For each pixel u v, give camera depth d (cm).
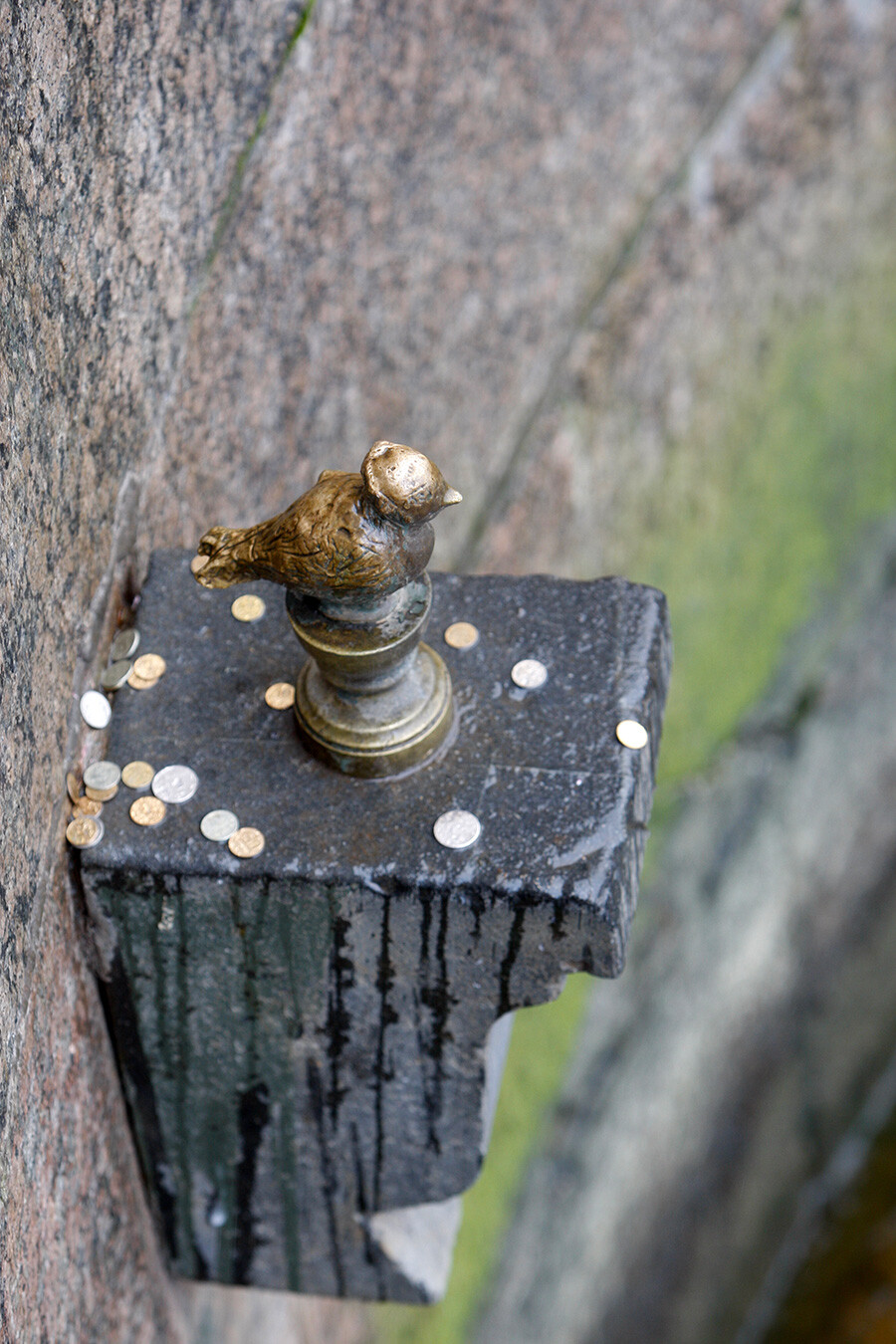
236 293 219
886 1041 712
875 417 525
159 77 202
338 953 198
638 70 302
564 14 267
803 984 621
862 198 453
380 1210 217
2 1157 191
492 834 194
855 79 414
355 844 195
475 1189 371
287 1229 220
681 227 350
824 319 462
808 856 586
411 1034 203
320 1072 207
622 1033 459
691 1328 577
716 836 493
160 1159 216
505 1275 407
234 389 221
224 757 199
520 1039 385
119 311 201
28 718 191
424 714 197
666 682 205
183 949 200
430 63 243
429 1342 361
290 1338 271
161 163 204
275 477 232
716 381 402
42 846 193
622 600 204
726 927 522
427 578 194
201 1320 239
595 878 192
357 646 191
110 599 204
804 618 517
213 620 205
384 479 185
